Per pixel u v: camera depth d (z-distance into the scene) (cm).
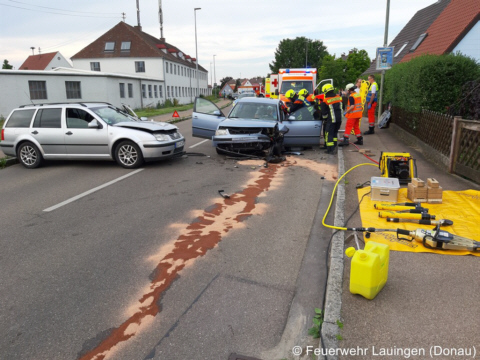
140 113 2914
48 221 561
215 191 699
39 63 6006
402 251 416
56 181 805
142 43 4666
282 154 1055
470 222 488
